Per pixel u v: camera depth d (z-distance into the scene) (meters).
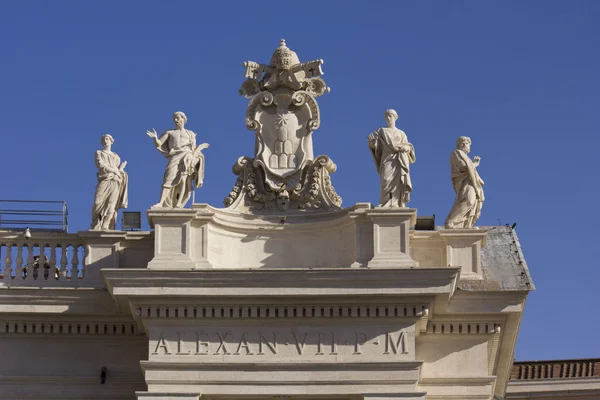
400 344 50.28
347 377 49.94
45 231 53.62
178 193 52.44
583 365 66.00
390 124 52.78
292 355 50.25
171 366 49.94
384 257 50.84
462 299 52.03
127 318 52.47
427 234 52.97
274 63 54.47
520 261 54.31
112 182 53.16
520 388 65.50
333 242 52.72
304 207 53.31
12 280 52.78
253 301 50.31
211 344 50.28
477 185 53.53
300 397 50.28
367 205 51.53
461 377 52.22
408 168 52.09
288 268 50.25
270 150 53.94
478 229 52.84
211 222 51.78
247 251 52.81
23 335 52.69
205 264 50.78
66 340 52.81
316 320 50.44
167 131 53.03
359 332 50.41
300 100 54.28
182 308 50.38
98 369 52.62
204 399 50.06
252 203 53.41
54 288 51.94
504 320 52.44
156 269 50.06
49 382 52.50
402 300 50.31
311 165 53.59
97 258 52.81
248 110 54.31
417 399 49.72
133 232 52.78
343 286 50.09
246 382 49.91
